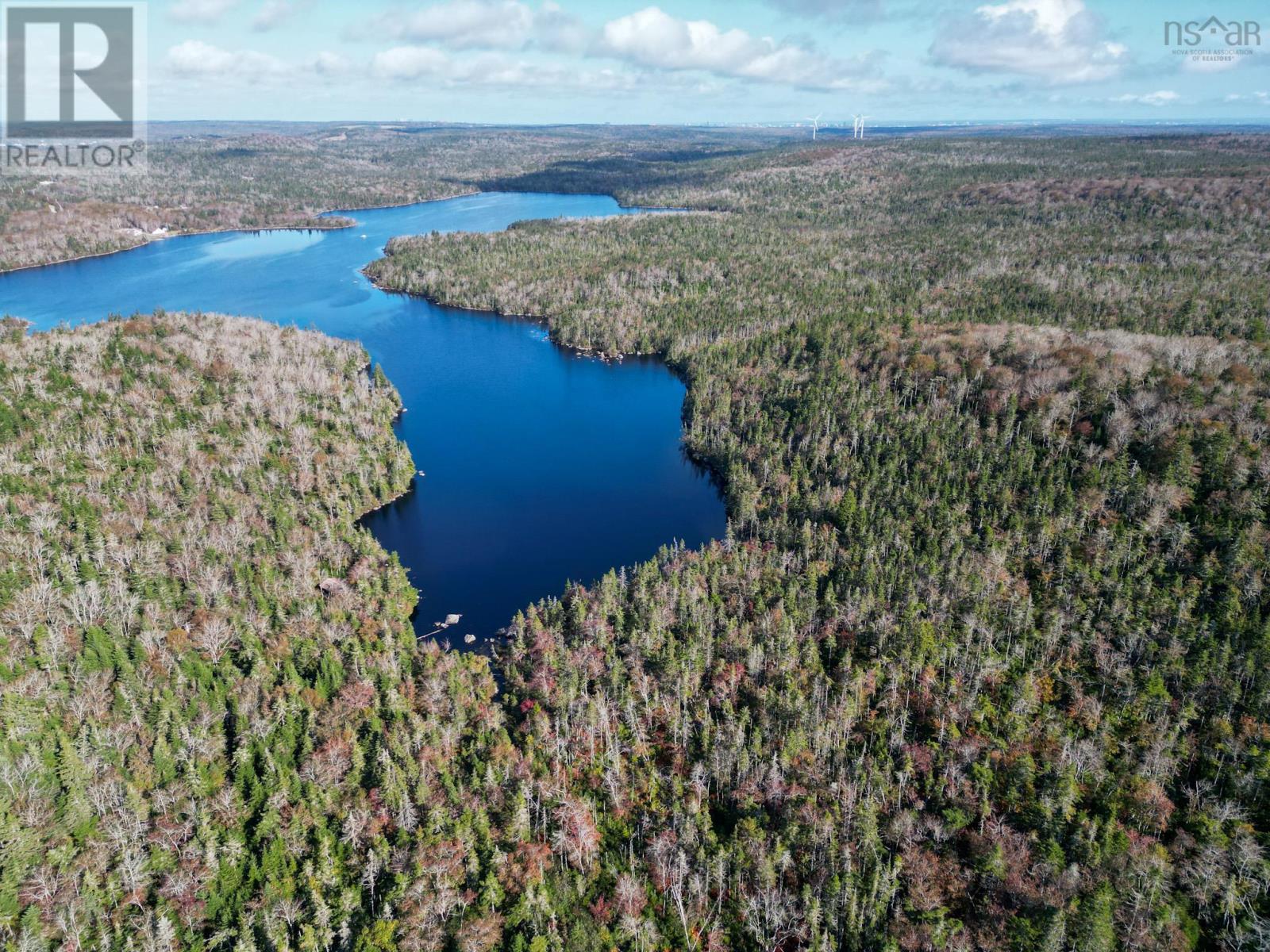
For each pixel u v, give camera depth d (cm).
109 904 8856
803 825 9906
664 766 11319
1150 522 14912
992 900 9050
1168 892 8931
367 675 12406
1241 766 10394
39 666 12000
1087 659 12625
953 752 10975
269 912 8619
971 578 14225
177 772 10469
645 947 8781
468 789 10519
